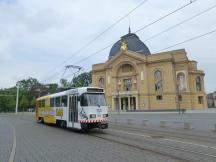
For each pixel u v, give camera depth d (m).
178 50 77.69
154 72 77.75
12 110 126.50
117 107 81.56
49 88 85.25
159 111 52.19
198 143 14.83
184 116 36.44
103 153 11.95
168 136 18.36
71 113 23.50
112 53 88.94
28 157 11.40
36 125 31.94
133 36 86.38
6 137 19.23
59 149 13.34
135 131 22.31
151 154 11.49
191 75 78.81
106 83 84.69
